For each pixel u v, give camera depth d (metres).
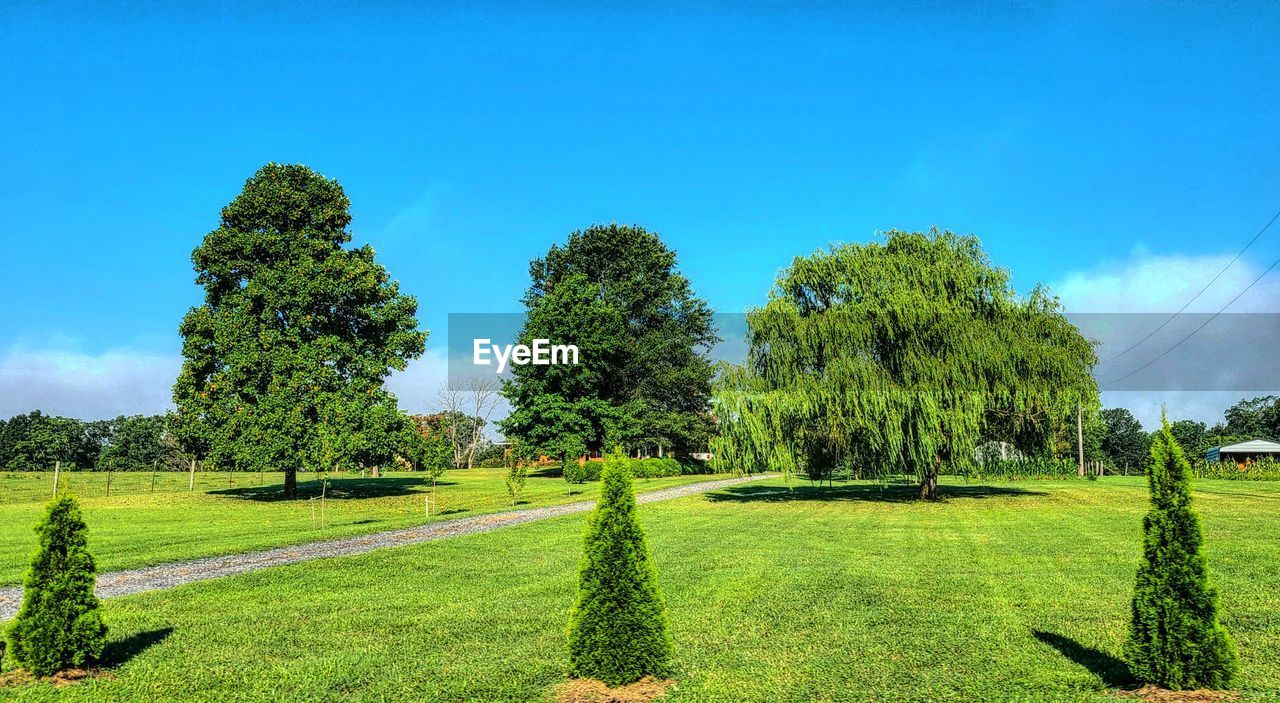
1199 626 6.50
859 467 31.31
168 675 7.66
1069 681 7.21
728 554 15.70
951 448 29.22
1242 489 38.25
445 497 37.47
